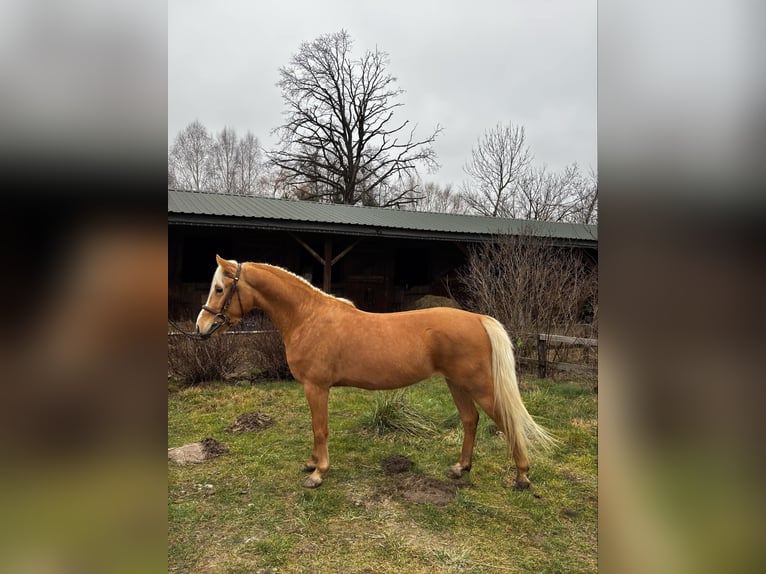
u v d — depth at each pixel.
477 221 12.68
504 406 2.91
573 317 6.69
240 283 3.20
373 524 2.61
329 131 26.81
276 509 2.77
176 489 3.03
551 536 2.49
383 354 2.98
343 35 26.45
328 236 9.23
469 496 2.94
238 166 32.16
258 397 5.34
